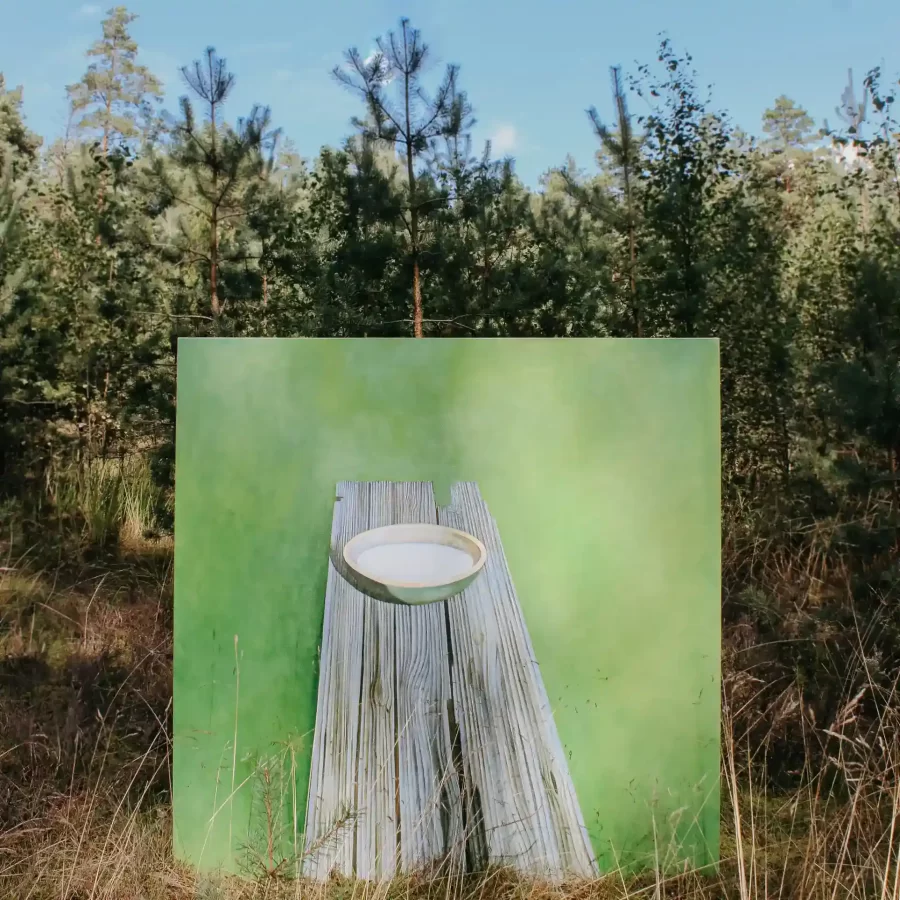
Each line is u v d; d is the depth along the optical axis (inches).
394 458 97.0
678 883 93.0
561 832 93.0
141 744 128.1
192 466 97.0
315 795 93.4
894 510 161.8
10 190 244.5
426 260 218.5
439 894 89.1
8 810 108.7
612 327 225.0
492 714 94.5
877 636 139.3
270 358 97.2
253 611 96.3
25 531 214.8
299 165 261.9
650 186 221.9
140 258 246.7
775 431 219.0
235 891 90.6
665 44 221.5
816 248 253.8
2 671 151.3
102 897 91.5
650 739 95.0
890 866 96.9
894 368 152.6
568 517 96.3
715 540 96.0
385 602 96.0
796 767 120.9
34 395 244.5
